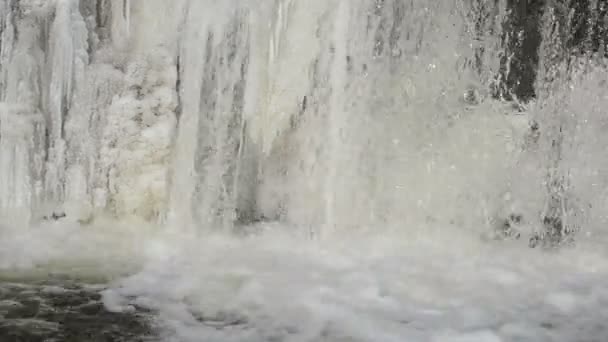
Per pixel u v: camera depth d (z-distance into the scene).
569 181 5.85
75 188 5.80
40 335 3.60
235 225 6.09
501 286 4.76
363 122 6.00
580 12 5.69
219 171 6.06
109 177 5.88
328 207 6.04
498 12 5.83
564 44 5.77
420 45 5.95
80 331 3.68
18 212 5.62
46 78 5.83
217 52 5.97
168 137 5.91
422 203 5.99
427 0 5.89
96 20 6.20
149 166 5.89
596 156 5.81
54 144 5.80
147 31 6.14
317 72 5.98
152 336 3.65
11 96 5.68
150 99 5.93
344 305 4.23
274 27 5.89
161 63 6.03
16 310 3.95
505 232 5.89
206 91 6.02
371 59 5.96
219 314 4.02
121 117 5.87
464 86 5.94
